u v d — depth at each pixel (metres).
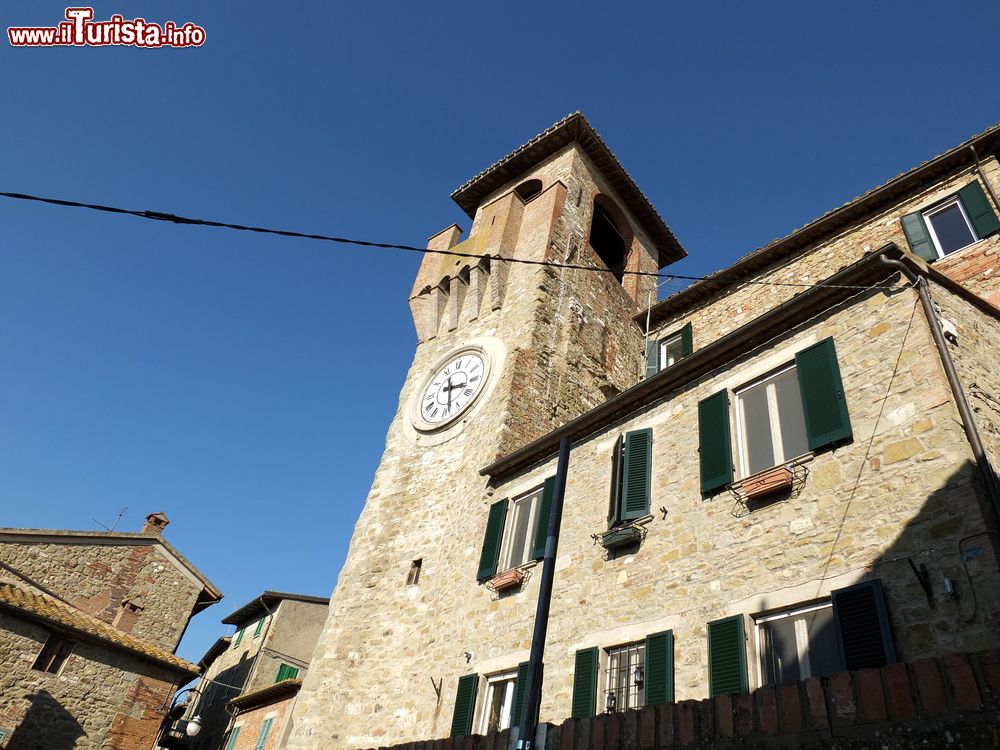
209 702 38.25
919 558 7.87
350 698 16.28
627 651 10.63
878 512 8.60
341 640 17.77
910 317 9.91
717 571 9.98
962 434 8.48
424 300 28.20
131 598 29.16
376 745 14.51
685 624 9.88
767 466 10.52
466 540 16.67
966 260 14.21
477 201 34.00
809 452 9.85
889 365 9.69
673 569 10.65
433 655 14.94
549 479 14.87
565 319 24.41
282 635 35.12
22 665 22.16
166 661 25.08
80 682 23.25
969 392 9.21
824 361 10.44
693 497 11.17
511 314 24.17
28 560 28.03
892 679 6.06
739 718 6.75
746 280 19.31
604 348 25.91
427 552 18.28
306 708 16.75
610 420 14.31
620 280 31.19
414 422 23.16
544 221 26.98
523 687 11.97
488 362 22.44
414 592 17.48
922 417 8.85
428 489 20.20
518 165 32.62
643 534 11.54
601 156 31.59
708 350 12.38
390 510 20.58
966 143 15.30
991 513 7.63
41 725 21.95
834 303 11.12
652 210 33.22
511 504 15.81
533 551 14.02
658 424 12.95
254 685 32.88
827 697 6.32
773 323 11.66
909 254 10.43
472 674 13.10
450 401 22.64
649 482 12.16
